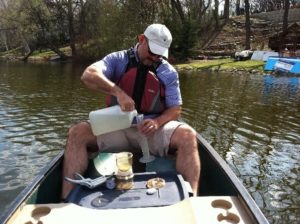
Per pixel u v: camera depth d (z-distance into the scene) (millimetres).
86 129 3498
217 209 2535
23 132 8188
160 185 2918
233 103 11547
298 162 6629
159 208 2615
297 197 5348
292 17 33656
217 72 21203
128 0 28547
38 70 23328
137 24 28359
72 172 3289
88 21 32219
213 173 3654
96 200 2766
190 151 3402
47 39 35125
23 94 13180
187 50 26297
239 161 6652
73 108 10742
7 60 34531
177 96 3799
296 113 10219
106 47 29734
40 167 6281
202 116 9844
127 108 3379
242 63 23453
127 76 3715
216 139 7867
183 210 2537
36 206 2605
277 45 24781
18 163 6422
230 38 31984
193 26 26469
